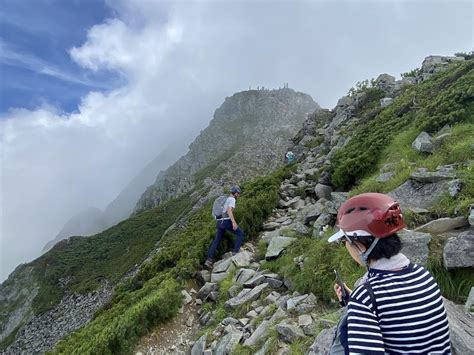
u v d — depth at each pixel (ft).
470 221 20.66
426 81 66.28
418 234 21.49
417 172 29.45
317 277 25.36
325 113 109.09
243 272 32.81
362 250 8.54
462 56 83.41
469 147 31.55
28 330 300.61
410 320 7.68
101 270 349.20
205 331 27.76
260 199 46.85
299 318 22.48
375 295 7.93
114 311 37.40
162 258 49.57
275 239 34.73
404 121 48.75
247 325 25.12
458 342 13.35
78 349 28.30
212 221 52.70
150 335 27.99
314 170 55.83
